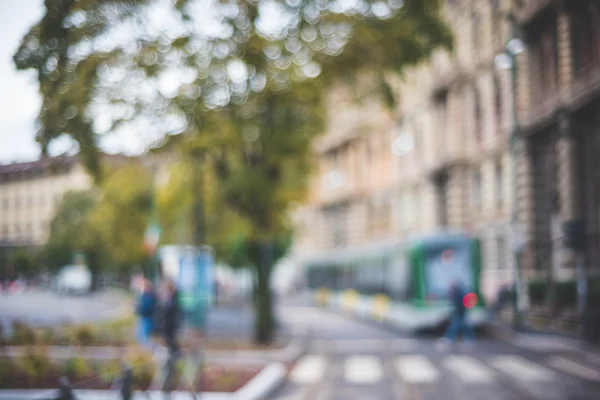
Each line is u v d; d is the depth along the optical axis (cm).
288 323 3559
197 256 2655
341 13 1370
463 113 4459
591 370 1725
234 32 1290
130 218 4181
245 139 1806
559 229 3194
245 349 2102
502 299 3544
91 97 1298
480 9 4141
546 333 2580
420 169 5081
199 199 2353
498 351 2170
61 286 5678
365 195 6450
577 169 3077
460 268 2770
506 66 2859
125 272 6366
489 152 4050
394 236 5753
